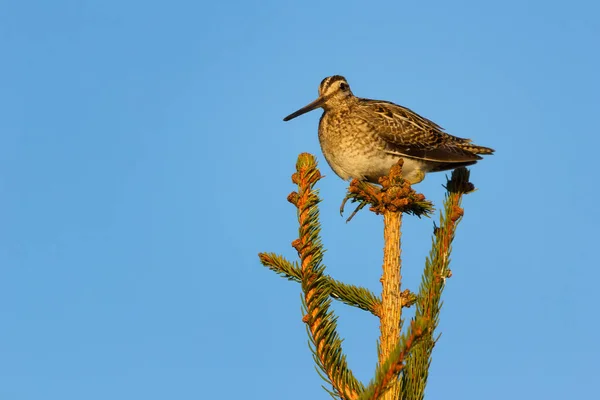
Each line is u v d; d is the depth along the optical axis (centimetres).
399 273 1006
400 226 1030
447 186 1155
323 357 880
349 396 870
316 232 947
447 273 974
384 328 983
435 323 932
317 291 906
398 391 880
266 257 1093
